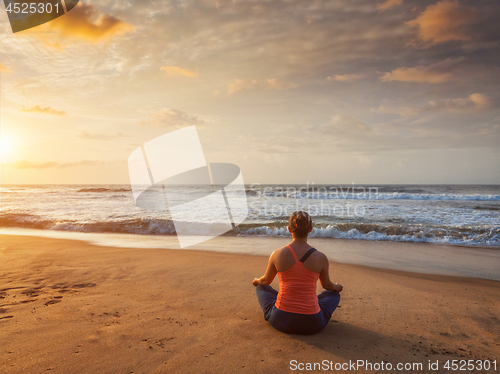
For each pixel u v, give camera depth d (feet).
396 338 8.20
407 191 120.16
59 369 6.17
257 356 6.98
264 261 18.42
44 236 28.60
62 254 19.44
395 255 20.92
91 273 14.90
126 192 121.08
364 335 8.34
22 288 12.21
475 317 9.89
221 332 8.29
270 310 8.54
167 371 6.23
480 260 19.53
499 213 45.91
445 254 21.26
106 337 7.79
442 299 11.76
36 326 8.38
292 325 8.05
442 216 42.16
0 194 105.40
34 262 17.01
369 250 22.54
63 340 7.54
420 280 14.73
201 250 22.13
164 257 19.24
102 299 11.06
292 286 8.11
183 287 12.87
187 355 6.95
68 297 11.19
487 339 8.27
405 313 10.16
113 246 23.34
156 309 10.14
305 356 7.04
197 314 9.74
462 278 15.35
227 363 6.63
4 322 8.63
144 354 6.93
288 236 28.94
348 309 10.49
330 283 8.45
